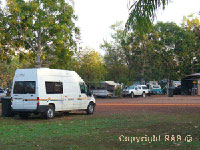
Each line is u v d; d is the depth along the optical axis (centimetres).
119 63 4803
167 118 1580
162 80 5822
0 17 2648
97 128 1221
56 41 2709
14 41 2766
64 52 2830
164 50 5109
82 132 1112
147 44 4912
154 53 5078
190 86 5241
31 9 2606
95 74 4425
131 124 1341
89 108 1898
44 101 1596
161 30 5169
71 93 1778
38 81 1582
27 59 2938
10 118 1688
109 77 4856
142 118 1594
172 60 5175
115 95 4419
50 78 1656
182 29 5159
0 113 2030
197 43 5156
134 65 4953
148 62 5062
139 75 5100
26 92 1596
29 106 1580
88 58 4431
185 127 1219
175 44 5175
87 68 4400
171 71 5228
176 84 5691
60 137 998
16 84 1631
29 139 960
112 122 1427
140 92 4475
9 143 890
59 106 1688
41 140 941
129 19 888
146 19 878
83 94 1864
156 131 1122
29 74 1608
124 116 1716
